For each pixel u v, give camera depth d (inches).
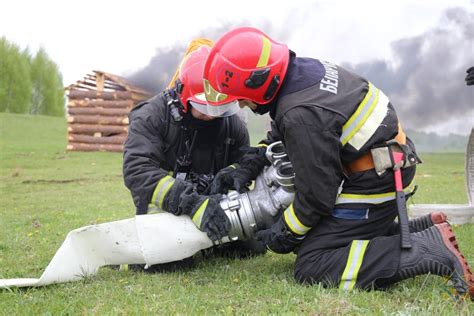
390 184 116.1
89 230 128.3
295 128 110.3
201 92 134.1
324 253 116.7
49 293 119.7
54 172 553.6
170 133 140.7
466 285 102.8
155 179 130.6
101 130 771.4
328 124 110.0
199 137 145.3
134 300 108.3
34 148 837.2
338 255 114.3
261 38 119.4
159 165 139.8
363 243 113.1
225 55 118.8
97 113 770.8
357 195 116.0
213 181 135.6
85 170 572.4
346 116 112.0
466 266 105.5
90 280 127.4
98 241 129.6
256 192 129.6
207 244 129.9
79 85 779.4
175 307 102.9
